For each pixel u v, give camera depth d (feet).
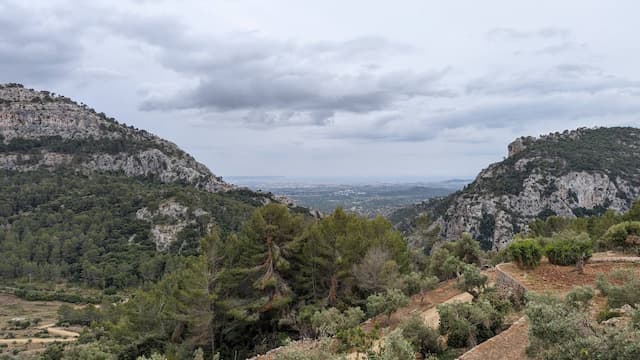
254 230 111.14
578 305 48.60
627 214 131.75
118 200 441.68
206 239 111.65
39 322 284.61
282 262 105.81
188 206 411.95
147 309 114.11
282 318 99.71
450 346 55.31
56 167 547.08
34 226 395.14
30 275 359.05
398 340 42.80
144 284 318.24
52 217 403.54
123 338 112.47
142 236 385.50
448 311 56.34
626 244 92.79
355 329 63.36
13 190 453.58
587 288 50.01
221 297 108.17
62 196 449.89
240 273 106.22
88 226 397.60
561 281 67.82
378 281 101.19
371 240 118.01
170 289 122.21
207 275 101.65
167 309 111.24
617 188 370.73
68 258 370.32
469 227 378.53
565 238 85.66
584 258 74.74
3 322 280.51
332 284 107.04
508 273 75.92
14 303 322.14
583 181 373.61
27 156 550.36
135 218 409.90
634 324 35.88
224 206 432.66
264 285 102.12
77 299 321.32
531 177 391.86
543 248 79.82
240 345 107.76
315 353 51.34
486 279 73.20
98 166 569.23
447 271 104.27
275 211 111.96
